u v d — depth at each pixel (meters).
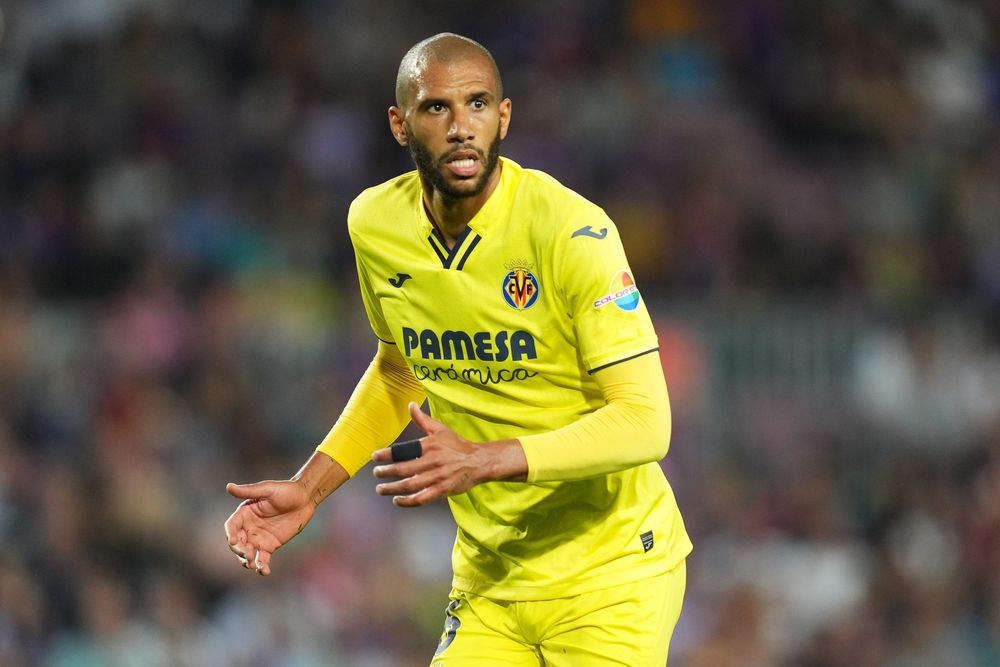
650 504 13.57
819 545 34.44
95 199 41.47
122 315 36.75
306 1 47.56
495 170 12.51
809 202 44.50
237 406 35.25
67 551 29.89
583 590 13.24
